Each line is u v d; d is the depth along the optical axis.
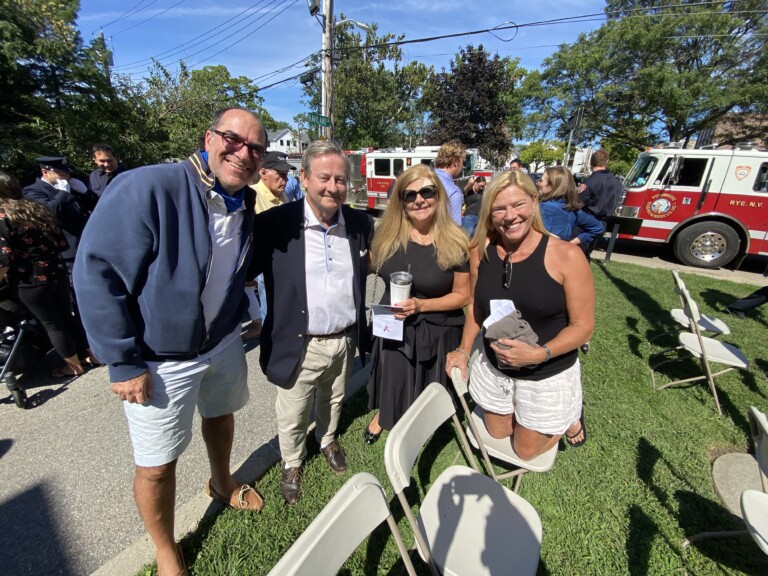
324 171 1.46
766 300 4.38
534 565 1.32
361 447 2.33
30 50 6.45
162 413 1.32
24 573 1.58
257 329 3.75
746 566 1.70
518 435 1.79
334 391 1.96
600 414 2.69
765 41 13.96
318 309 1.67
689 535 1.83
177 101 10.74
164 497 1.43
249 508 1.86
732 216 6.77
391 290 1.75
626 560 1.72
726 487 2.10
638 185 7.51
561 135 20.14
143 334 1.24
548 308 1.57
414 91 27.75
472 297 1.95
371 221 1.91
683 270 6.90
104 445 2.29
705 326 3.24
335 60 9.45
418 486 2.10
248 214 1.39
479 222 1.71
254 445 2.35
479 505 1.53
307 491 2.00
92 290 1.08
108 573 1.54
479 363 1.93
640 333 3.99
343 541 1.00
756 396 2.91
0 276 2.38
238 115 1.16
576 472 2.18
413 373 2.03
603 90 16.86
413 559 1.70
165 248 1.14
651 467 2.23
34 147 6.34
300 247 1.60
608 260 6.96
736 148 6.95
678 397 2.90
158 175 1.11
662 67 15.02
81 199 4.17
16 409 2.61
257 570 1.61
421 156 11.43
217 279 1.33
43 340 2.76
